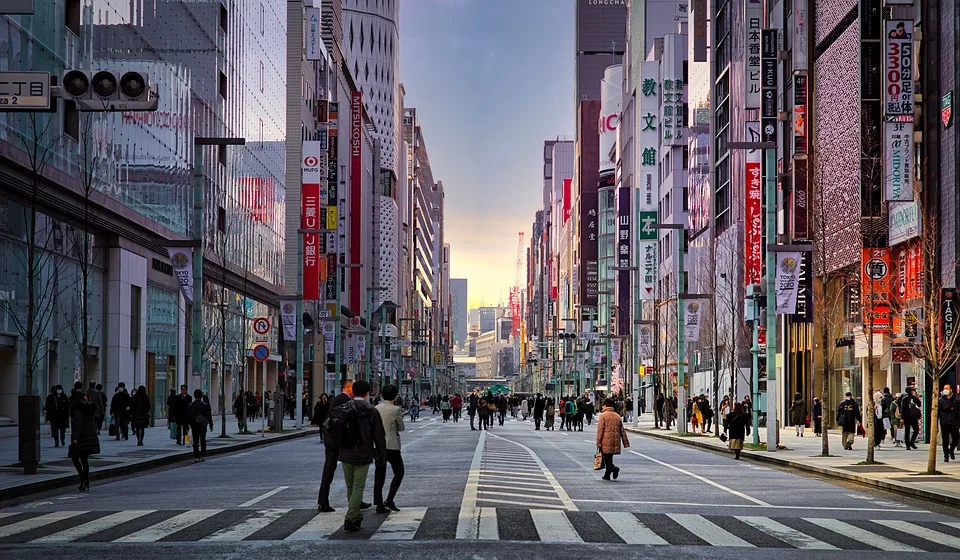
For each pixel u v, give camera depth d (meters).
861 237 41.03
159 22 53.97
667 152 98.69
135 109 21.19
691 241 85.62
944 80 38.31
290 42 98.81
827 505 19.64
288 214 98.69
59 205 40.00
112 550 13.10
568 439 48.03
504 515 16.62
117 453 32.69
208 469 28.22
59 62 40.56
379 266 166.62
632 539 14.25
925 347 33.16
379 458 15.00
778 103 56.38
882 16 40.62
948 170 37.81
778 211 56.50
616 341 94.81
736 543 14.11
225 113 68.69
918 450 36.50
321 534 14.37
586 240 163.38
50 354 41.88
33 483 22.00
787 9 55.56
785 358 58.12
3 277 37.09
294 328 55.72
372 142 160.75
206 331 63.16
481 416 62.31
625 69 132.62
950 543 14.58
